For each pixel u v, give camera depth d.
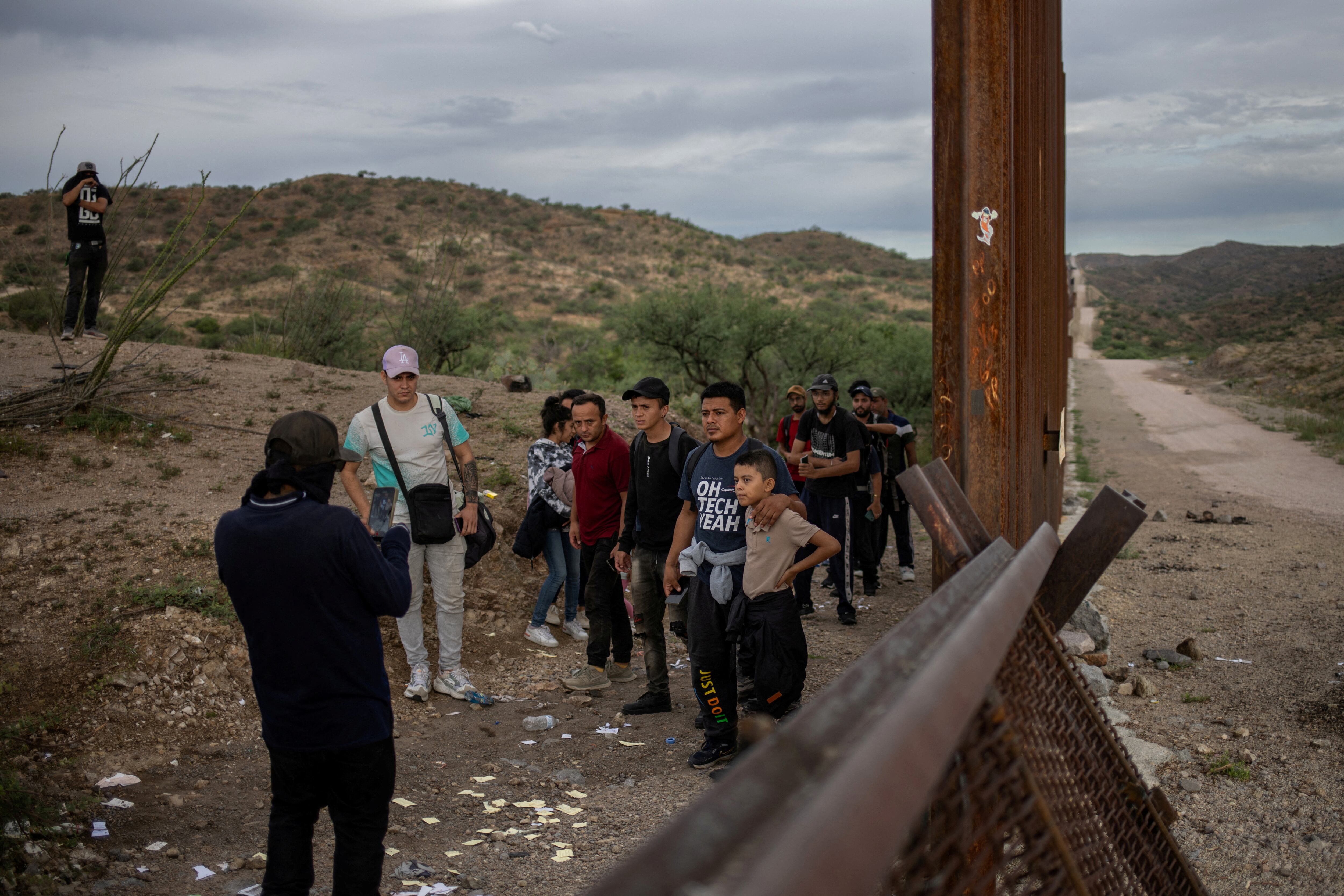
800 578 7.35
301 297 15.71
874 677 0.76
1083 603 5.90
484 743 4.82
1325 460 17.72
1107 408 29.55
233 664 4.98
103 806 3.76
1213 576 8.28
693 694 5.72
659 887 0.39
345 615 2.58
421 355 16.89
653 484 5.09
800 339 25.92
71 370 8.52
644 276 109.88
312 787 2.67
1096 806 1.74
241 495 6.68
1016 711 1.33
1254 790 3.81
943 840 0.96
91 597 5.07
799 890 0.41
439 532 5.21
